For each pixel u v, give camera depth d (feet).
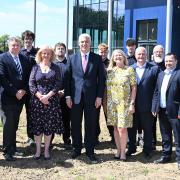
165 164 23.97
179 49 79.20
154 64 25.12
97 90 23.88
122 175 21.89
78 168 22.93
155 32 83.41
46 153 24.31
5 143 23.77
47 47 23.57
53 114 23.70
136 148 26.27
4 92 23.29
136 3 86.94
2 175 21.49
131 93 24.06
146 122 24.67
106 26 96.48
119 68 24.18
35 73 23.47
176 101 22.61
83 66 23.72
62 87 24.85
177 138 22.94
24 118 39.40
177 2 78.43
